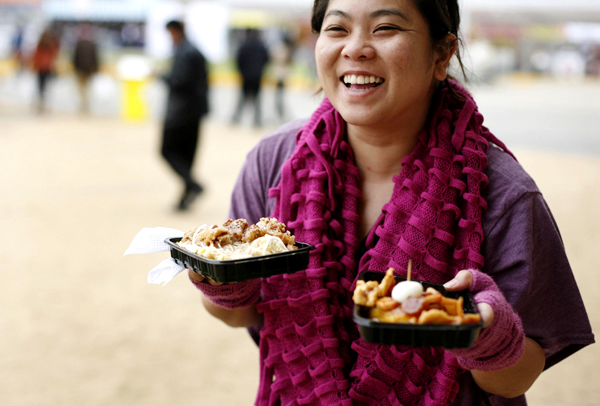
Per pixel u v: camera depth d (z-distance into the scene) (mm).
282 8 24234
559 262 1379
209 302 1573
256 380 3297
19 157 9547
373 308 1039
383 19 1267
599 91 24328
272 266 1169
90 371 3338
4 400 3014
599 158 10258
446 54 1398
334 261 1396
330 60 1327
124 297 4371
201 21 24547
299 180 1457
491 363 1098
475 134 1369
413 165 1383
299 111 16109
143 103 14508
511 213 1320
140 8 27078
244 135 12305
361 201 1470
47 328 3838
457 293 1112
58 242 5562
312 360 1383
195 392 3150
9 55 25516
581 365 3547
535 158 10094
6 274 4738
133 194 7422
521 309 1355
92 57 15203
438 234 1300
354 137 1458
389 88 1294
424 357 1318
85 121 13891
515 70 34781
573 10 22391
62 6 27328
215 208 6855
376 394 1341
